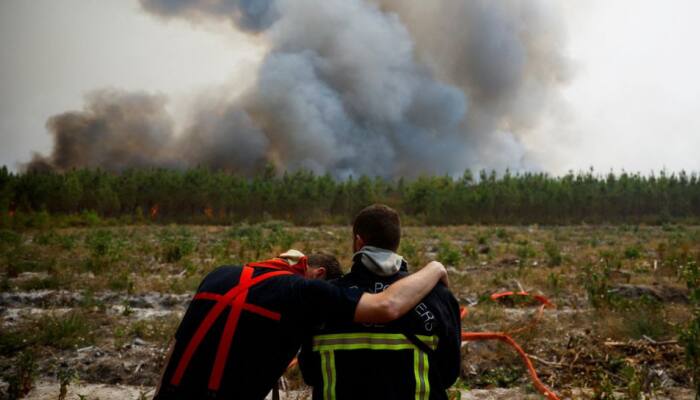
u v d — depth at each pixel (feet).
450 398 13.15
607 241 65.10
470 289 30.17
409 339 6.36
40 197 129.18
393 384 6.18
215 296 6.66
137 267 37.86
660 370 16.58
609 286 28.12
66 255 43.57
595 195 146.51
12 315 22.81
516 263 40.60
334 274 7.62
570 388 15.97
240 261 41.37
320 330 6.51
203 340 6.47
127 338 19.77
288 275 6.82
